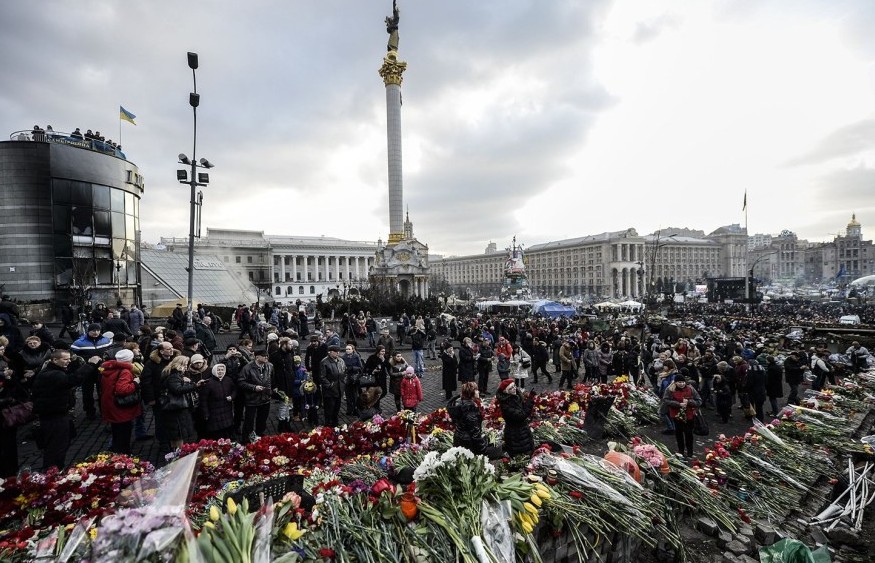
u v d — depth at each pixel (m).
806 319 38.41
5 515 4.40
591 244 134.62
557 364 18.19
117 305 29.09
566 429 9.08
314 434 6.85
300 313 27.45
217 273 49.34
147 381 8.22
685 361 12.97
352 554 3.41
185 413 7.53
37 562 3.13
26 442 8.49
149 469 5.85
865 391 12.28
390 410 11.88
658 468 5.93
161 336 11.49
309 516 3.66
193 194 17.00
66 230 29.42
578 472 4.78
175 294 40.66
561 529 4.24
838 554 5.64
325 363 9.98
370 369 11.80
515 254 59.00
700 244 143.38
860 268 139.12
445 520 3.59
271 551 3.00
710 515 5.75
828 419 9.70
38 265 28.47
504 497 3.98
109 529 2.25
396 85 58.03
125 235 33.16
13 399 6.41
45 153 28.75
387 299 39.56
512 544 3.65
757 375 11.57
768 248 159.25
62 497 4.75
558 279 151.50
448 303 54.00
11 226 28.12
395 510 3.79
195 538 2.60
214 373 8.02
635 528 4.52
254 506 3.75
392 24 57.75
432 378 16.89
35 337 8.69
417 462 5.73
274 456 6.35
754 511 6.09
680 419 8.29
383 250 75.81
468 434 6.32
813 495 7.01
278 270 102.94
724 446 7.62
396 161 59.28
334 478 5.23
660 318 31.36
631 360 15.09
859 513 6.23
